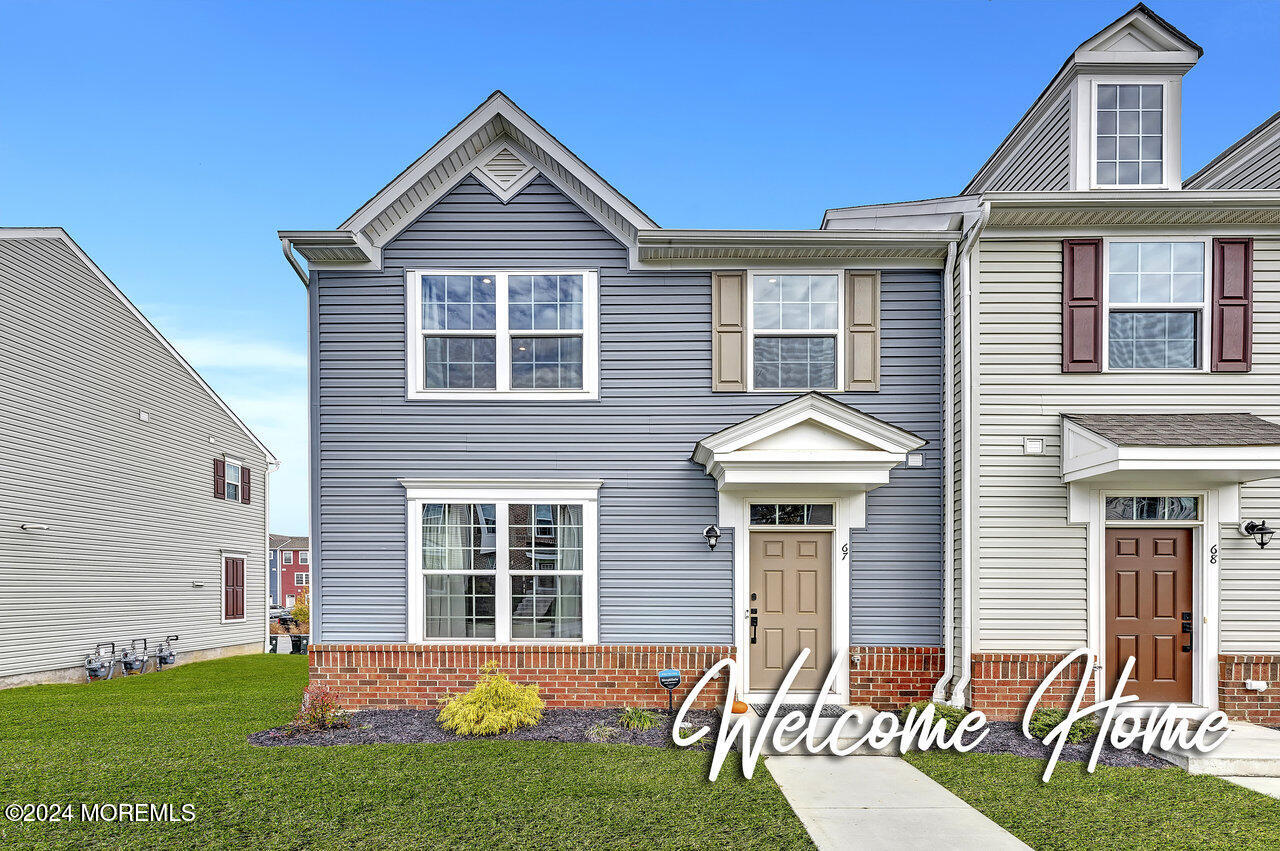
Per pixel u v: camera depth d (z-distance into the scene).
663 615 8.37
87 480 14.30
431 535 8.48
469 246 8.60
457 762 6.38
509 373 8.56
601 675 8.23
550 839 4.82
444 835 4.89
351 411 8.48
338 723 7.53
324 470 8.45
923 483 8.46
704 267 8.60
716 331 8.55
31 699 10.51
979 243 8.06
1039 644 7.75
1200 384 7.93
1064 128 8.67
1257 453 6.73
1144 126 8.43
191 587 17.52
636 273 8.62
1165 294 8.02
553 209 8.65
